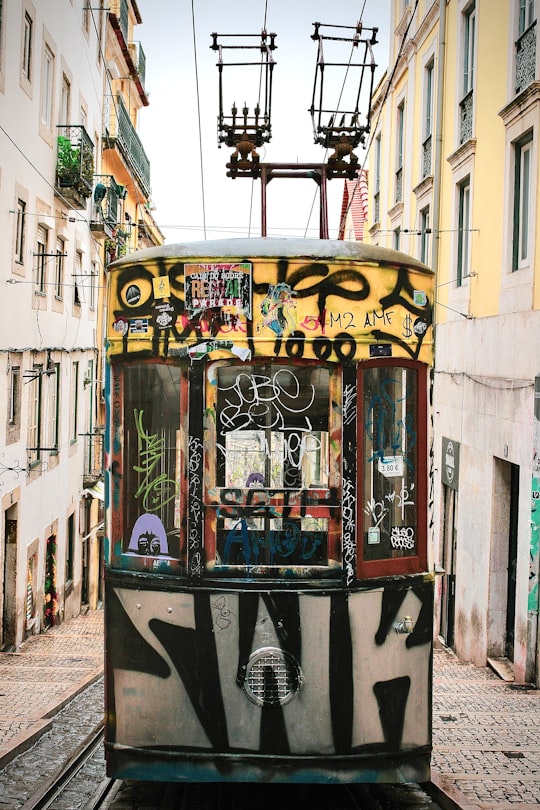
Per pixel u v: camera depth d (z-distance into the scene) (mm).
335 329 5070
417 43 16953
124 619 5066
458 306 13055
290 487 5000
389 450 5172
